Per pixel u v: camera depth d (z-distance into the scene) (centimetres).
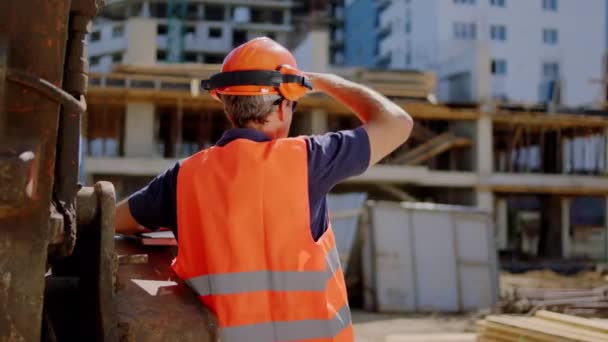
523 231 4350
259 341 185
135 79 2739
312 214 199
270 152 197
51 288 209
